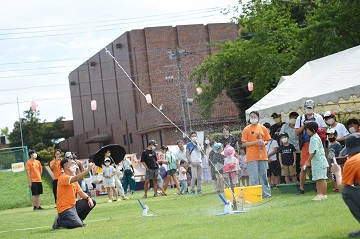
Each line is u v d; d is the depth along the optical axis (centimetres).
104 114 6625
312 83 1936
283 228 981
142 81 5678
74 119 7619
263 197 1675
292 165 1894
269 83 4084
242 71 4228
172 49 5738
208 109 4659
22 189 3194
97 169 3725
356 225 916
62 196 1414
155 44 5706
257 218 1141
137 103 5819
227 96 5288
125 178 3078
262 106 2014
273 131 2034
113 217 1612
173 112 5416
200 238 965
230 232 998
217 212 1393
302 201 1391
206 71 4525
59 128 7688
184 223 1216
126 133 6094
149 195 2762
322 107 2234
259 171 1694
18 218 2022
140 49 5691
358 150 861
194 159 2392
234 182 2139
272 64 4012
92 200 1452
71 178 1404
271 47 4094
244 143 1692
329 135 1633
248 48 4131
